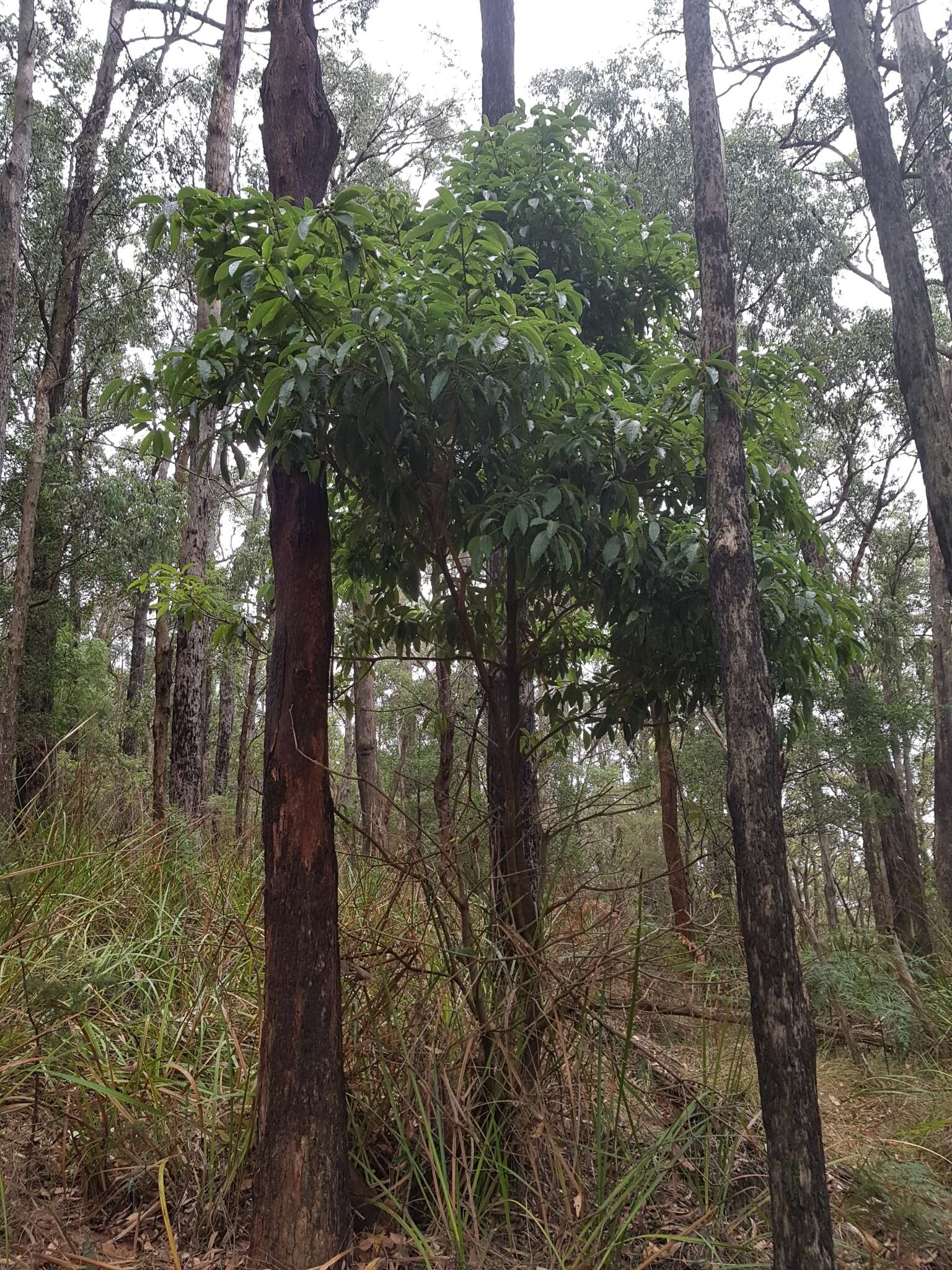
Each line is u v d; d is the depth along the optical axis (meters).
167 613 4.62
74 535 11.58
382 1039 3.57
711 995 4.17
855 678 10.16
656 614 3.67
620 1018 4.20
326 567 3.41
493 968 3.53
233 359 3.09
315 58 3.78
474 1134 3.12
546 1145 3.27
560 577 3.43
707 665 3.82
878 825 10.16
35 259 13.69
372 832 4.40
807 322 13.56
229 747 18.73
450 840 3.51
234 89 11.16
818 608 3.72
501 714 4.46
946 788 11.06
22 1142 3.47
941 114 8.38
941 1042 5.81
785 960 2.52
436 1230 3.09
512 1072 3.16
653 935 3.59
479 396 3.02
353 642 4.73
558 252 4.39
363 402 2.89
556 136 4.46
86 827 5.58
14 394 14.70
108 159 12.66
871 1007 5.70
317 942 3.11
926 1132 4.46
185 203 3.03
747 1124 3.77
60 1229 2.97
